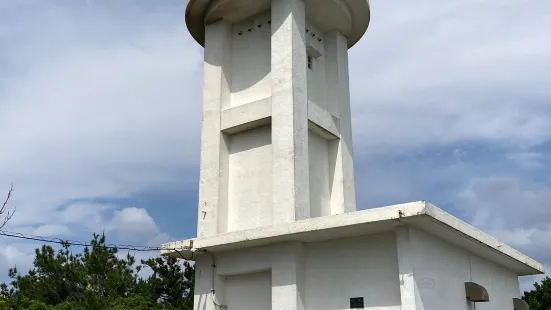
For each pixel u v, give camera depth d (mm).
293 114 14539
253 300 13695
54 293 27859
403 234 11430
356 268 12203
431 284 11789
